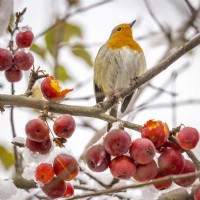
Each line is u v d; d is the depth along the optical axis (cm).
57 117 321
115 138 316
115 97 328
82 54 392
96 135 364
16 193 333
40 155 320
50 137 320
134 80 333
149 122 318
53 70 381
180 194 337
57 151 323
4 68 329
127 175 316
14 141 322
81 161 354
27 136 318
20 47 330
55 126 318
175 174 317
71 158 319
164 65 333
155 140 317
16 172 352
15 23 332
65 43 391
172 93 382
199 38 333
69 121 318
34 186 350
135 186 312
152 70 334
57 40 393
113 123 322
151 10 418
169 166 317
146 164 317
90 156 317
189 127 317
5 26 333
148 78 333
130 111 392
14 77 332
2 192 329
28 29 331
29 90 327
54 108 324
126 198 346
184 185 318
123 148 316
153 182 312
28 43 330
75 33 406
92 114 325
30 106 324
